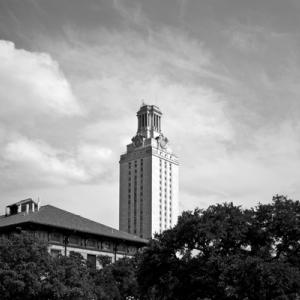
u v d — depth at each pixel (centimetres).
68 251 9962
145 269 5822
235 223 5503
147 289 6097
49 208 10788
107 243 10862
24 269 5709
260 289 4931
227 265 5066
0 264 5747
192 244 5612
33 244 6031
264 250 5378
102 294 6825
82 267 6794
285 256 5581
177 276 5506
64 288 5778
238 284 4941
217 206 5656
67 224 10169
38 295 5753
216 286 5247
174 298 5619
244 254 5528
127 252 11181
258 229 5562
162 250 5684
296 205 5659
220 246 5594
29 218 9819
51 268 5916
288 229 5419
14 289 5541
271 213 5544
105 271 8062
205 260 5419
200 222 5450
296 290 4984
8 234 9719
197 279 5284
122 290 7988
